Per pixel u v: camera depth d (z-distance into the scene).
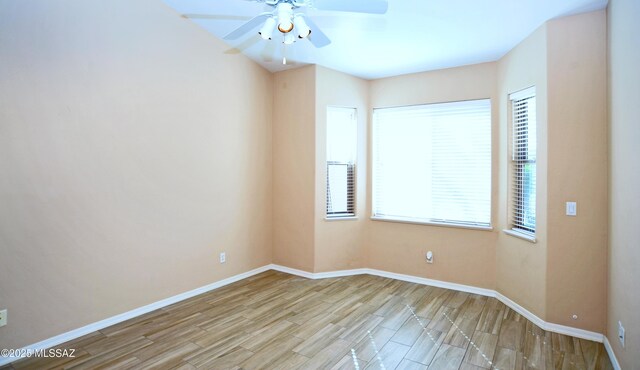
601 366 2.32
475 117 3.77
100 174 2.77
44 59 2.44
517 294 3.25
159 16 3.16
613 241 2.38
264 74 4.37
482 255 3.71
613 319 2.37
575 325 2.73
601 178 2.60
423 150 4.09
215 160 3.75
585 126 2.65
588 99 2.64
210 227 3.71
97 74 2.74
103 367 2.27
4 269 2.29
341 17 2.96
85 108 2.67
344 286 3.92
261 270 4.41
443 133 3.95
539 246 2.91
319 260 4.19
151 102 3.12
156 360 2.36
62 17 2.53
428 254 4.00
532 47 2.99
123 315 2.95
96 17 2.72
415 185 4.15
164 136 3.24
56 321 2.54
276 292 3.70
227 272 3.93
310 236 4.18
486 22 2.88
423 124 4.08
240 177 4.06
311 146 4.14
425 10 2.77
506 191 3.45
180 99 3.37
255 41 3.70
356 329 2.86
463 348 2.56
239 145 4.04
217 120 3.76
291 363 2.34
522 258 3.17
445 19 2.88
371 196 4.41
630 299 2.04
